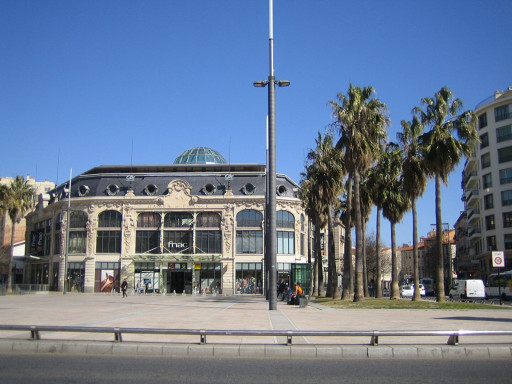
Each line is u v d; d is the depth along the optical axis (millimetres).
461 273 99188
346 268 37938
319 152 43938
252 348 11891
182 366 10422
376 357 11766
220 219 65875
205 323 18344
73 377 9266
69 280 66750
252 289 64188
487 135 70438
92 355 11711
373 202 46750
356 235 35438
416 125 36875
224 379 9211
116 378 9219
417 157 36875
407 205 44344
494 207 68625
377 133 35344
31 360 10953
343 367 10445
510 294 47406
